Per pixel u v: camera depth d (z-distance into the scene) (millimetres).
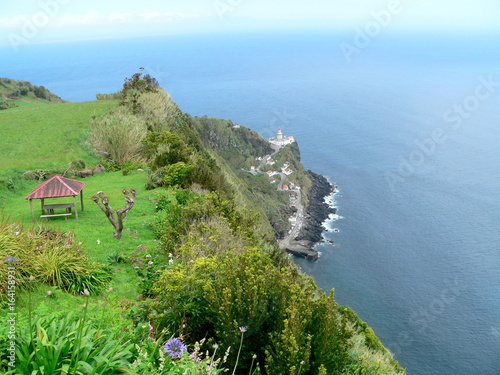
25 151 25219
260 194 109750
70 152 25656
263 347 6875
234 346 6684
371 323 68000
